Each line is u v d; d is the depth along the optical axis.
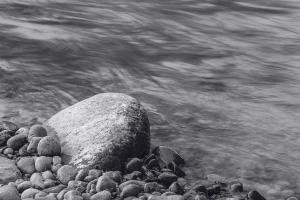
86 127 8.86
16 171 8.03
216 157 9.44
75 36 16.14
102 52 14.99
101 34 16.72
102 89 12.34
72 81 12.55
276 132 10.78
